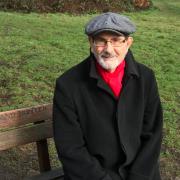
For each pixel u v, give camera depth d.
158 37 10.32
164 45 9.52
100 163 3.29
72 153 3.18
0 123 3.47
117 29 3.08
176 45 9.62
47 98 6.07
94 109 3.21
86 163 3.16
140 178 3.24
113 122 3.23
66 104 3.21
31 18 11.55
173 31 11.39
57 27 10.48
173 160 4.95
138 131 3.30
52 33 9.73
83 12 13.73
